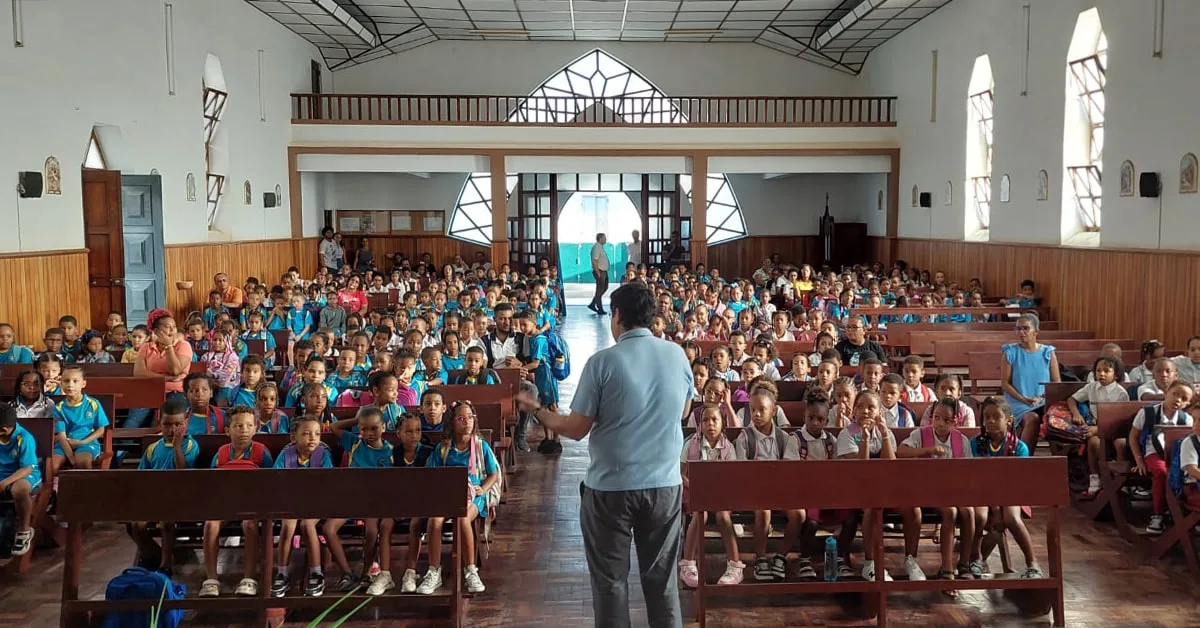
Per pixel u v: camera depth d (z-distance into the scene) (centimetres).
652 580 420
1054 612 501
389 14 2038
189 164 1491
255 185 1816
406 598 493
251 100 1789
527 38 2352
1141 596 546
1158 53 1150
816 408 586
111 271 1222
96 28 1199
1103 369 725
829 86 2420
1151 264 1162
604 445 414
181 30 1459
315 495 478
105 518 474
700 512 488
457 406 570
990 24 1638
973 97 1725
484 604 539
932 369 1140
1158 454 629
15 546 598
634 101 2408
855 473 491
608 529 414
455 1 1928
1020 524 538
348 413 697
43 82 1077
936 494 494
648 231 2506
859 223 2384
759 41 2373
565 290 2728
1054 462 497
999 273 1606
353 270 2123
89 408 698
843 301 1330
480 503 561
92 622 485
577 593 555
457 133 2053
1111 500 656
